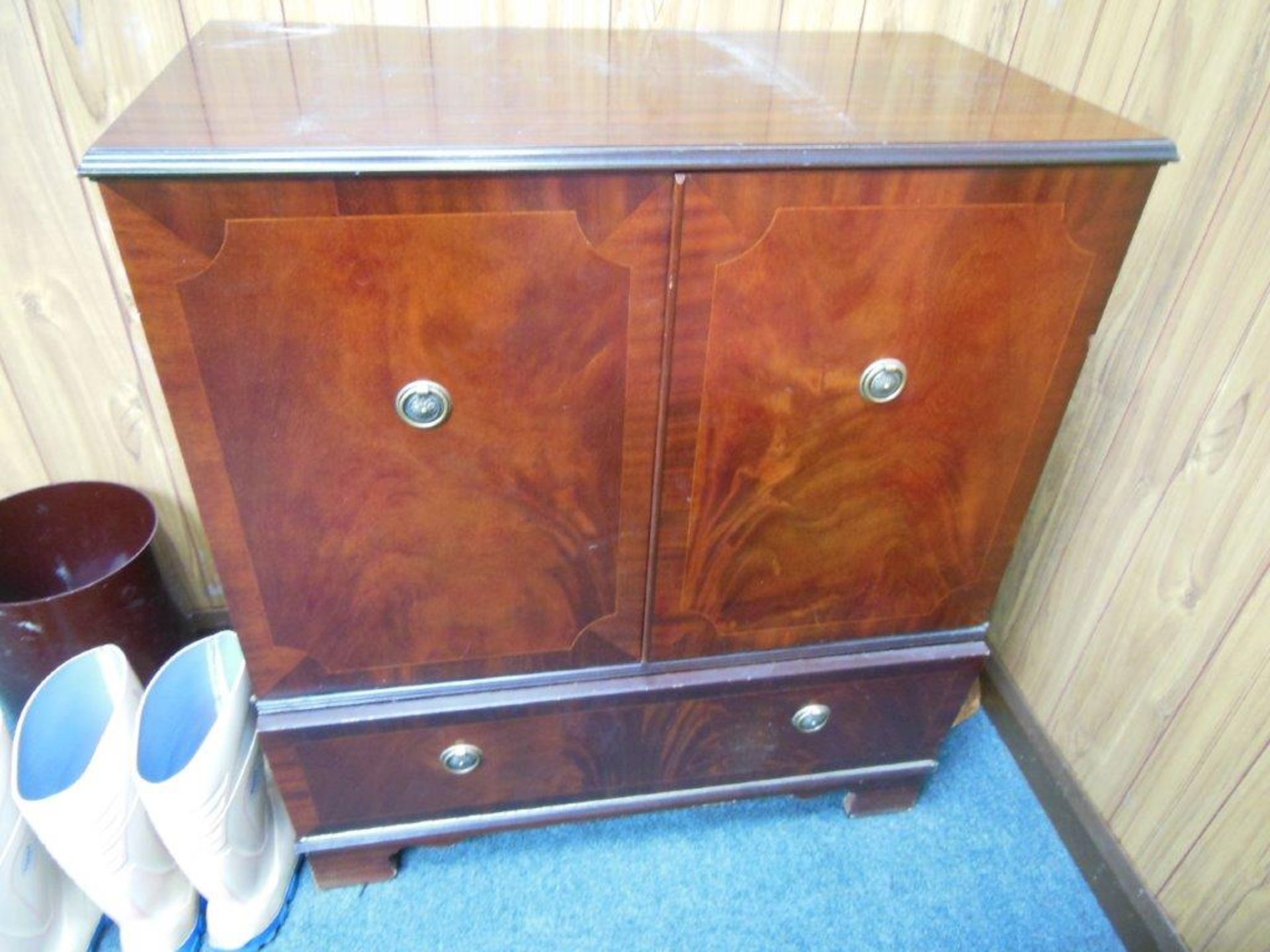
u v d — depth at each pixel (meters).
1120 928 1.17
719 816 1.29
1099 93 1.05
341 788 1.06
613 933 1.15
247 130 0.70
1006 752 1.39
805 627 1.05
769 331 0.80
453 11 1.07
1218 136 0.91
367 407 0.79
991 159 0.74
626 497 0.89
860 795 1.27
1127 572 1.11
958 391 0.88
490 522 0.88
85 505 1.31
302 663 0.95
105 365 1.23
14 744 0.97
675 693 1.05
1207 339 0.95
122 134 0.68
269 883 1.13
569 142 0.70
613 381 0.81
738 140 0.72
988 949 1.15
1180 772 1.05
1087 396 1.16
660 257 0.75
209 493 0.81
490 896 1.18
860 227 0.76
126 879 1.02
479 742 1.05
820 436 0.88
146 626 1.24
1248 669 0.94
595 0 1.08
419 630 0.95
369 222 0.69
